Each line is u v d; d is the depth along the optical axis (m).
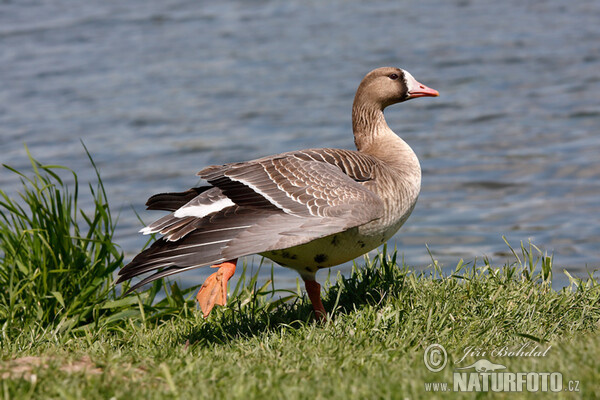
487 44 32.84
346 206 7.03
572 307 7.62
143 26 39.28
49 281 8.41
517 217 15.05
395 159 8.31
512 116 22.84
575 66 28.38
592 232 13.86
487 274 8.65
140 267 6.57
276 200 7.00
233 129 22.88
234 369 5.98
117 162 20.17
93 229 8.91
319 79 28.52
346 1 45.72
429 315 7.02
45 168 8.85
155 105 25.84
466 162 18.97
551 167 18.05
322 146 20.61
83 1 46.50
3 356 6.36
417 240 14.15
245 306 8.37
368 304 7.49
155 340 7.46
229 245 6.63
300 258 7.48
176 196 7.86
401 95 8.87
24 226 8.73
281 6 44.50
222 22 40.12
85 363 6.27
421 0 45.41
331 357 6.25
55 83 28.84
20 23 40.03
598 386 5.34
